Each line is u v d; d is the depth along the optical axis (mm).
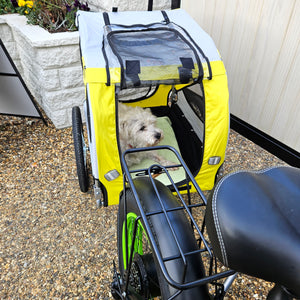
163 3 3414
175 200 1178
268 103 2980
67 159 2898
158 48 1830
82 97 3338
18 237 2084
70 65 3053
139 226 1313
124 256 1494
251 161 2932
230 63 3320
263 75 2947
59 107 3246
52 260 1930
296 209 665
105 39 1883
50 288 1764
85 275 1840
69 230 2145
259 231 631
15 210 2301
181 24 2162
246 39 3018
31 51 3082
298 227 634
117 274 1396
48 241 2059
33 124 3475
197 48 1874
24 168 2760
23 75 4082
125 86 1654
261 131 3166
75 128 2275
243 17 2971
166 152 2793
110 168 1827
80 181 2277
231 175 753
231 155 3020
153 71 1679
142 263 1183
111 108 1676
